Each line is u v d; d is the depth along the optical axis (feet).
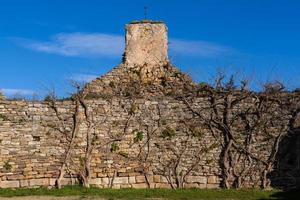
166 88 87.86
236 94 82.99
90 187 78.74
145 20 96.12
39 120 80.07
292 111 81.87
